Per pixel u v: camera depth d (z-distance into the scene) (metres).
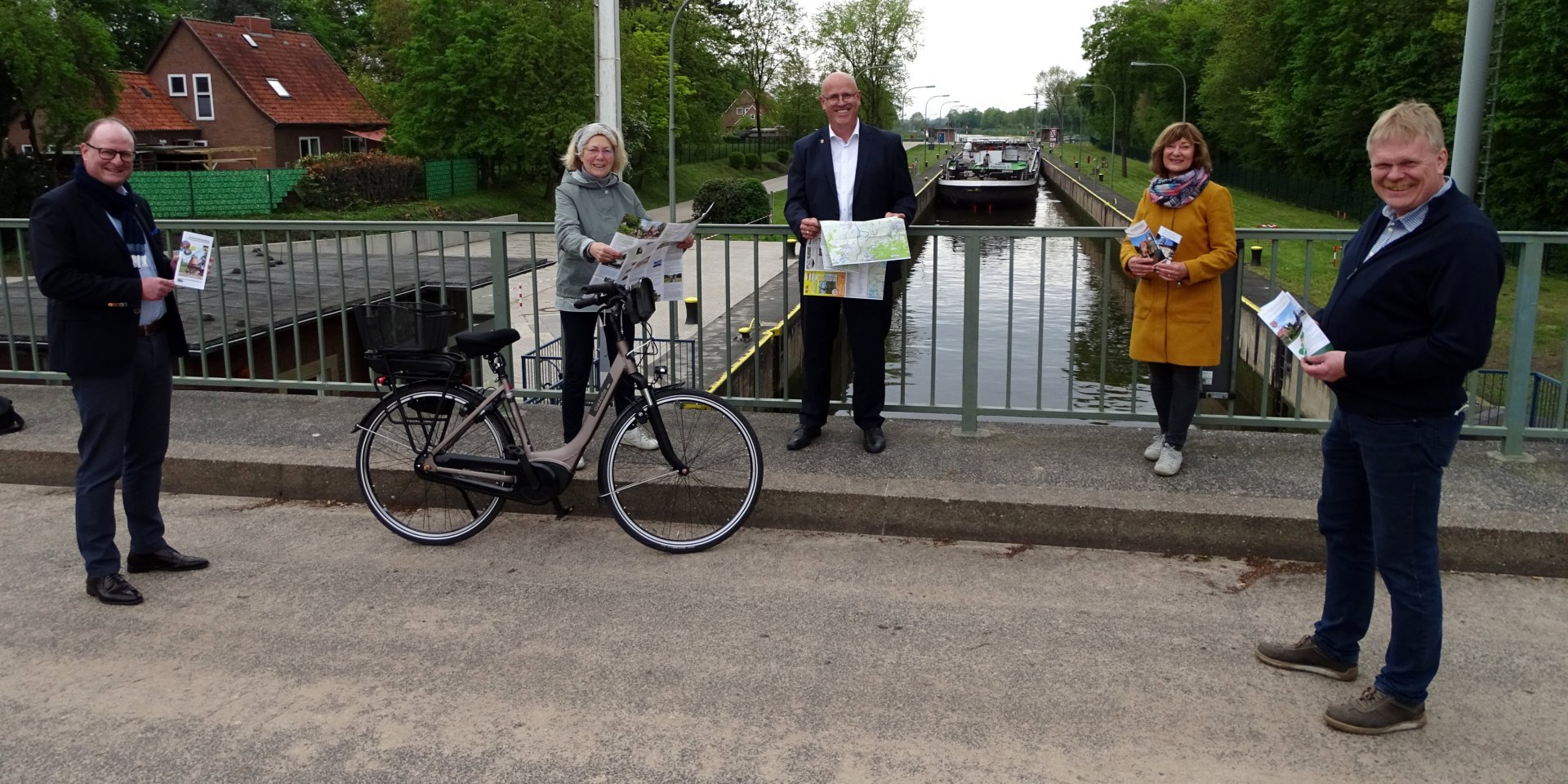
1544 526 4.52
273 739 3.30
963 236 5.74
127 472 4.50
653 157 47.31
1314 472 5.28
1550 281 17.30
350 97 42.53
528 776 3.10
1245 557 4.73
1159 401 5.39
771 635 4.00
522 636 4.00
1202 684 3.62
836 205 5.37
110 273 4.16
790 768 3.13
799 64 71.88
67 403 6.68
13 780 3.08
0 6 23.34
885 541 4.96
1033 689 3.58
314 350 12.26
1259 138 53.47
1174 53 71.38
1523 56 26.03
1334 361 3.18
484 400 4.77
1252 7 51.81
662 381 5.46
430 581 4.51
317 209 31.09
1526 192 27.44
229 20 59.19
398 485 5.28
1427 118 3.01
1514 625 4.07
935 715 3.42
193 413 6.46
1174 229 4.99
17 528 5.11
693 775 3.09
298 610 4.23
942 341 17.33
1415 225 3.10
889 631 4.03
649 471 5.11
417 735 3.32
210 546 4.89
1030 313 19.12
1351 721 3.29
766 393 14.35
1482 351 2.99
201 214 28.28
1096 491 5.02
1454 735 3.29
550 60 38.69
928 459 5.54
